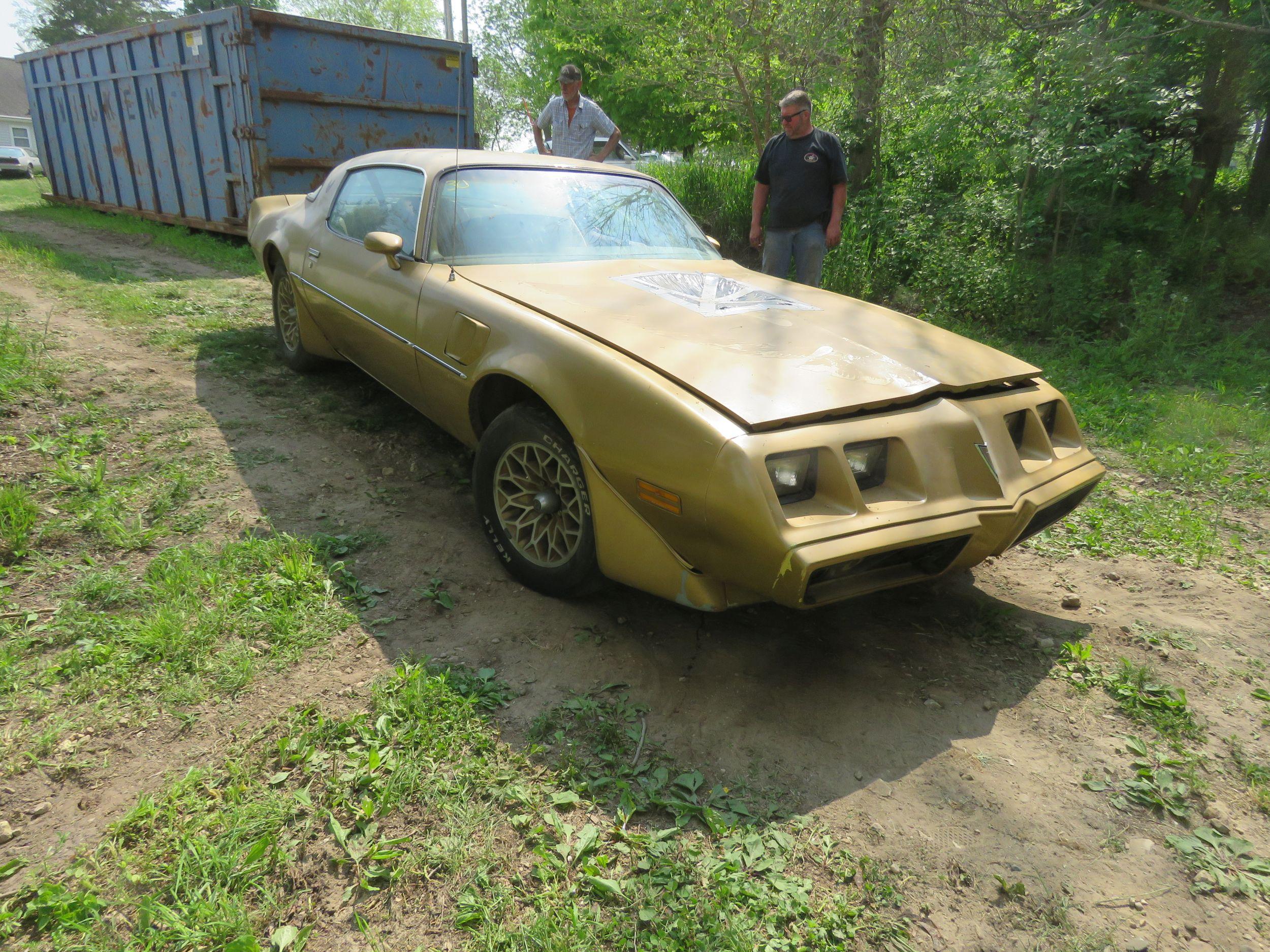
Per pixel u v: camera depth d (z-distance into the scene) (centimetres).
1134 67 733
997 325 750
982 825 199
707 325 278
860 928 169
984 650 276
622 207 395
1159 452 466
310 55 809
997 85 768
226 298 689
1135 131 773
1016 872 186
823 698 245
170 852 176
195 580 272
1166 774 217
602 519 249
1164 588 322
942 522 228
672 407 228
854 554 211
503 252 345
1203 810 207
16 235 955
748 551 214
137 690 225
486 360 289
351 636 258
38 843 176
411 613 274
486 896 171
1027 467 265
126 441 387
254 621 258
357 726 215
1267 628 294
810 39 864
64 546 295
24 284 661
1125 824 202
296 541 301
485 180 370
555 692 239
